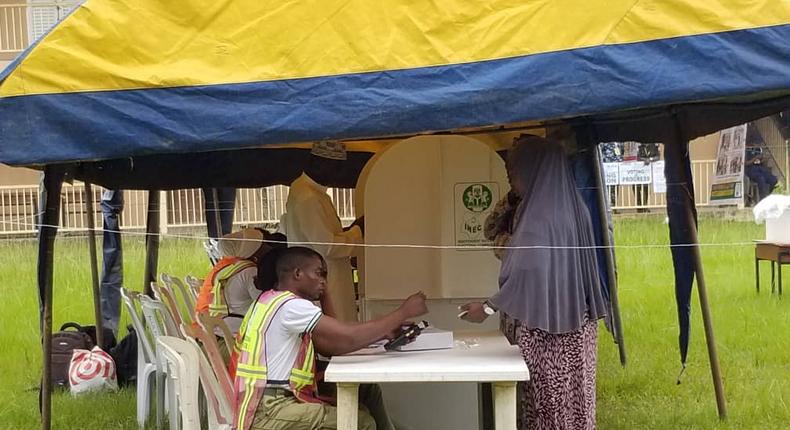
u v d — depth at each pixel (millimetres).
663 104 3682
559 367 3939
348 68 3842
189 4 3896
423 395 4770
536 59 3736
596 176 6051
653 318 9273
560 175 4043
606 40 3705
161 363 5434
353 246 5043
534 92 3727
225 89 3852
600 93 3689
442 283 4750
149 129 3855
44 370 4707
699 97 3619
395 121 3789
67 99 3877
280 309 3861
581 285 4000
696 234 5785
